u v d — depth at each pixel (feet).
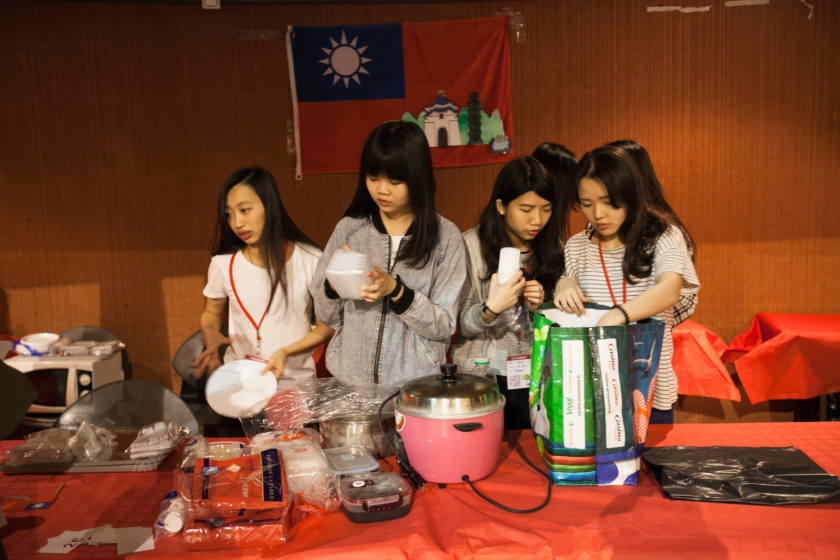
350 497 3.65
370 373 5.01
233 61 11.28
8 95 11.07
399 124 4.53
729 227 11.61
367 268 4.25
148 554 3.36
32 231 11.42
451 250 4.96
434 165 11.43
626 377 4.00
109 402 6.15
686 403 11.64
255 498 3.47
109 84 11.19
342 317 5.42
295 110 11.26
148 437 4.80
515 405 5.87
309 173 11.46
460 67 11.21
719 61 11.27
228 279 6.89
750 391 9.58
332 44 11.12
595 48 11.30
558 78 11.37
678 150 11.48
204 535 3.39
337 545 3.34
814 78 11.23
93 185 11.40
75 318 11.66
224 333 8.72
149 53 11.18
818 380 9.51
